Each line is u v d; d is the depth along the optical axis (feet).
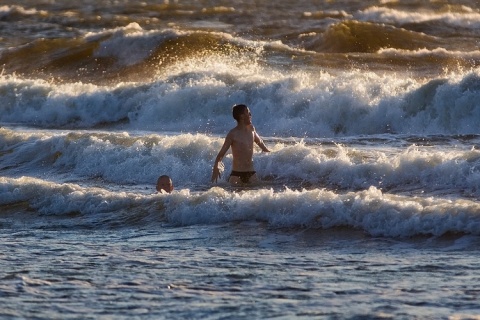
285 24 445.37
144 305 82.07
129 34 371.56
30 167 181.47
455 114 229.04
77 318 78.43
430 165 143.43
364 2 550.77
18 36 444.55
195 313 79.10
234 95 254.06
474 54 347.36
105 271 96.48
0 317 79.10
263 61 335.47
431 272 91.86
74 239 116.98
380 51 351.87
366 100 236.43
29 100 282.36
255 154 158.81
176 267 97.66
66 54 372.79
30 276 94.68
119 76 349.00
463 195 132.36
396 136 204.54
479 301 80.18
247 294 85.10
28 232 123.24
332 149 164.96
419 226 108.99
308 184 149.28
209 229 117.70
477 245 102.94
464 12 497.87
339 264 96.94
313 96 242.37
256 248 106.73
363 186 144.25
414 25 436.35
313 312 78.33
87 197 136.05
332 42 380.58
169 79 274.36
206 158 166.20
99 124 266.57
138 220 125.80
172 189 146.30
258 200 121.08
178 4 541.34
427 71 325.62
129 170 168.35
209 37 362.12
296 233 113.09
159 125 258.37
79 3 556.92
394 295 83.05
